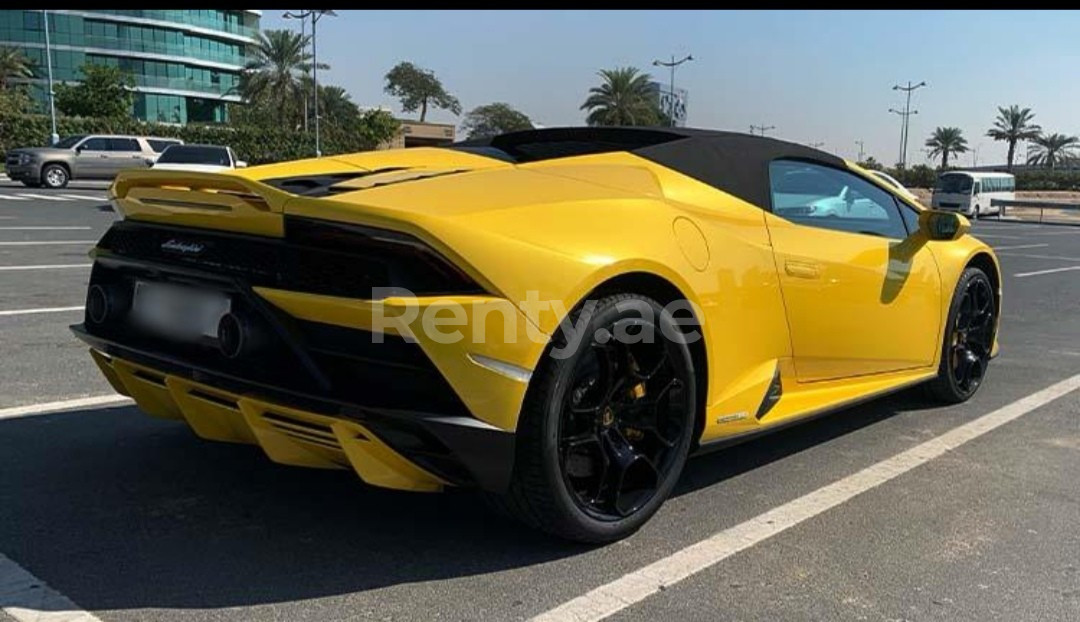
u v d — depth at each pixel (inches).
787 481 141.6
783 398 139.9
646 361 116.3
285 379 102.0
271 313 102.0
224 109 3371.1
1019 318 330.6
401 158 142.6
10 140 1647.4
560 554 111.9
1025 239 914.1
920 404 191.5
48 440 149.3
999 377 221.1
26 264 365.7
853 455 155.6
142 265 117.8
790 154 149.1
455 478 101.3
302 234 102.0
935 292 172.9
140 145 1063.0
